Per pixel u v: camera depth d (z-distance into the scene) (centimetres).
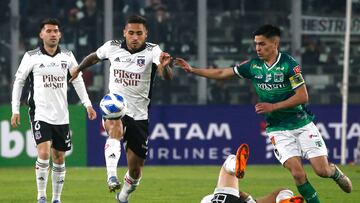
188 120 5391
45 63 3173
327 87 6238
